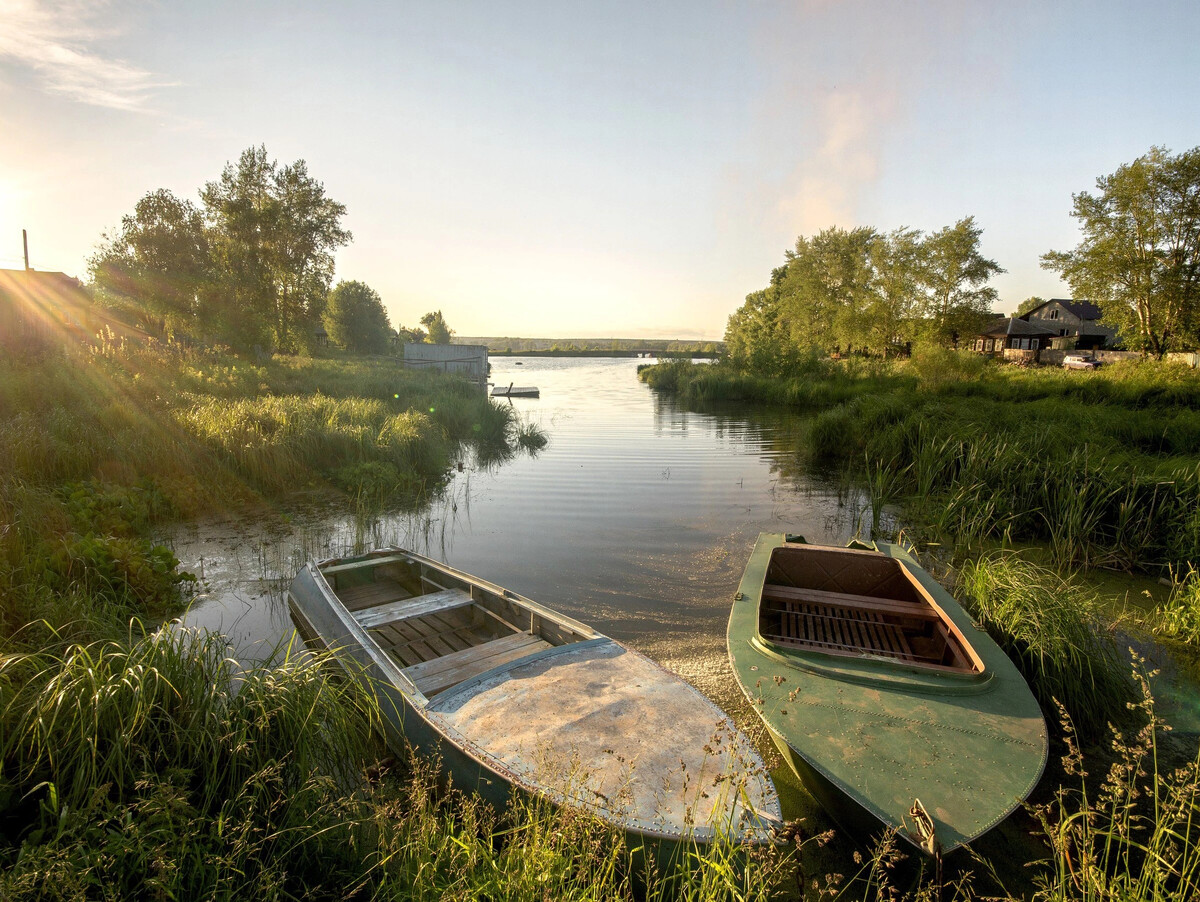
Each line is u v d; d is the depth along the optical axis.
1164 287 33.22
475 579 5.70
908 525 9.58
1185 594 6.61
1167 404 19.19
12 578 5.00
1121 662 5.06
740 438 18.44
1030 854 3.35
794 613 5.69
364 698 3.98
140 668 3.12
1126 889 2.54
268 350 37.16
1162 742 4.29
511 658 4.53
